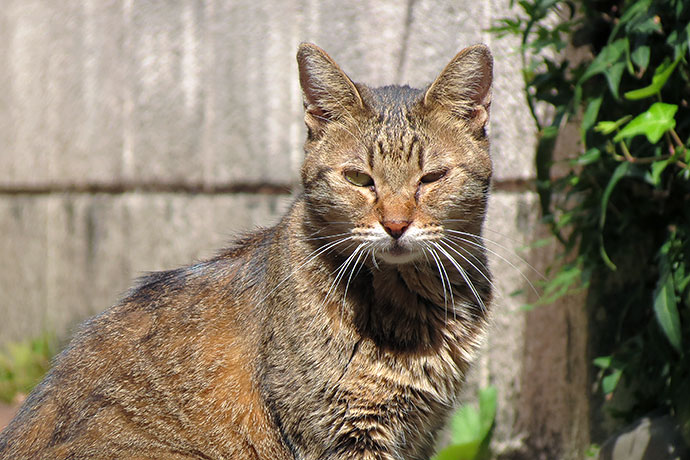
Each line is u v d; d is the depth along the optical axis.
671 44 5.16
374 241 4.55
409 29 7.04
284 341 4.62
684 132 5.39
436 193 4.68
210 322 4.88
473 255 4.91
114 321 5.09
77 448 4.57
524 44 5.72
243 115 8.33
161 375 4.78
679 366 5.43
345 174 4.71
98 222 9.80
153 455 4.58
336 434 4.61
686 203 5.62
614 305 6.09
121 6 9.39
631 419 5.81
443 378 4.79
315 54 4.80
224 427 4.73
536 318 6.57
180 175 8.91
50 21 10.24
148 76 9.15
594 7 5.84
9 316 11.12
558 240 6.09
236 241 5.44
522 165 6.57
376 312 4.63
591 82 5.70
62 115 10.14
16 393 9.44
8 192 11.02
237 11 8.34
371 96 4.91
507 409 6.77
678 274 5.14
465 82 4.79
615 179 5.14
